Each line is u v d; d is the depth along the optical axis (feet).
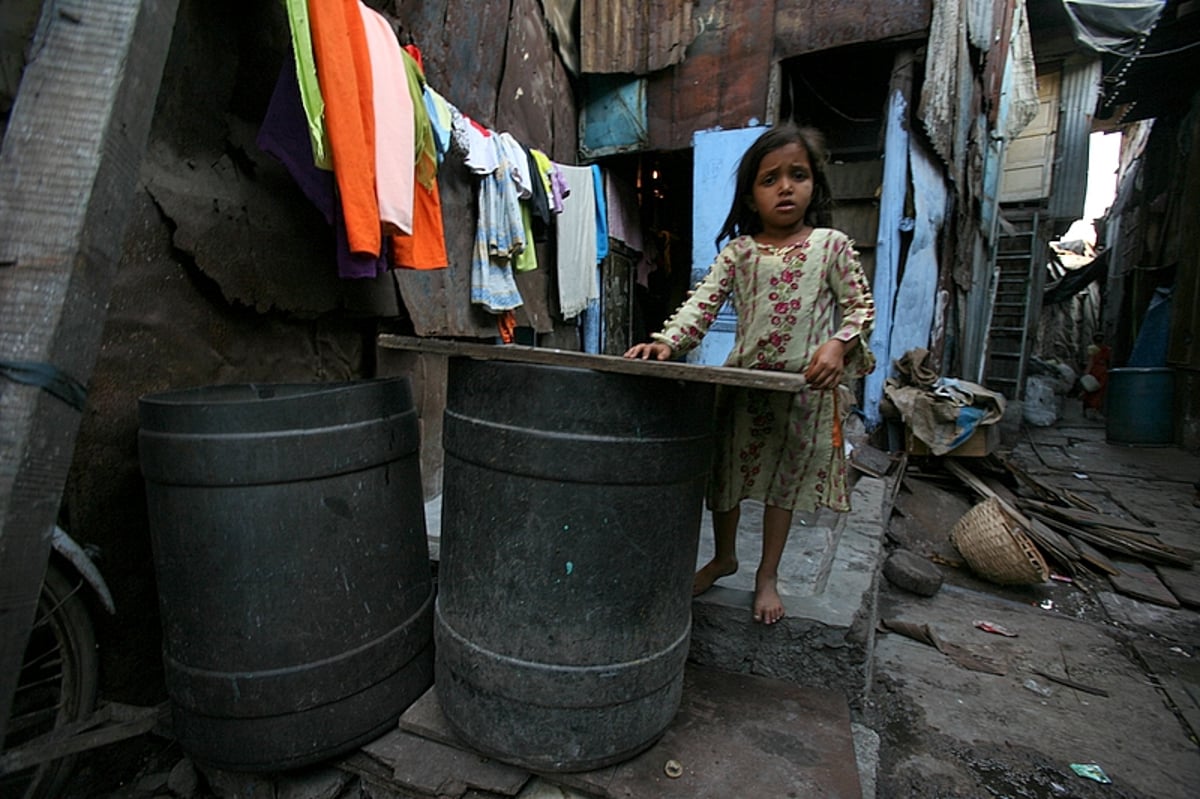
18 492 2.97
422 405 10.49
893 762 6.17
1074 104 27.99
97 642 5.27
